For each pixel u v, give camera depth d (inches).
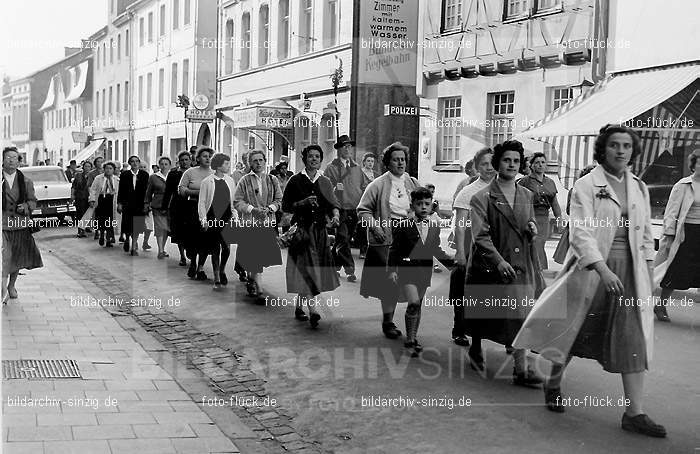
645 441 211.8
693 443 209.8
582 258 221.3
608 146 223.8
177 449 209.9
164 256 589.3
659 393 243.6
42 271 534.0
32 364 291.3
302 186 348.5
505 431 219.6
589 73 362.6
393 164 311.9
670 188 421.4
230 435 223.1
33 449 205.6
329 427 228.1
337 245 374.9
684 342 302.7
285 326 345.4
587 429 219.5
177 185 530.6
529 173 310.3
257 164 406.3
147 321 368.5
